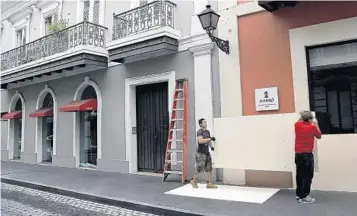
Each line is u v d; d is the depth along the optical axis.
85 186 9.04
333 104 7.46
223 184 8.55
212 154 8.44
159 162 10.63
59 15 14.54
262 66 8.20
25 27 16.94
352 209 5.79
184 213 6.17
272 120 7.38
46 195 8.77
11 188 9.94
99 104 12.14
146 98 11.13
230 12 8.77
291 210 5.91
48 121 15.41
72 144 13.24
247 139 7.68
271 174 7.96
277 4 7.68
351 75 7.29
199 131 8.09
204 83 9.18
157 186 8.62
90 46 11.41
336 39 7.25
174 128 9.66
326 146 7.11
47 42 13.09
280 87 7.89
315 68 7.71
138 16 10.07
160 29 9.40
